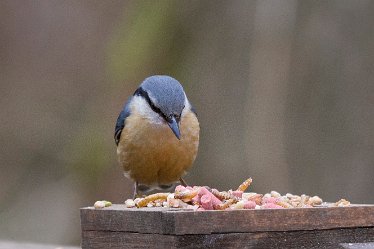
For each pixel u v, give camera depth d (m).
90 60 16.03
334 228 6.73
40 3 16.33
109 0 15.95
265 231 6.46
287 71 14.16
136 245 6.46
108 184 15.09
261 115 14.20
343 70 14.77
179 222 6.15
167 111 9.32
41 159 15.89
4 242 9.81
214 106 15.15
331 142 14.68
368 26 14.72
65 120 15.96
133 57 15.07
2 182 15.77
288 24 14.21
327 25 14.70
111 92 15.27
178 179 9.95
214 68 15.21
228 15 15.23
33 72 16.33
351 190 14.54
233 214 6.34
